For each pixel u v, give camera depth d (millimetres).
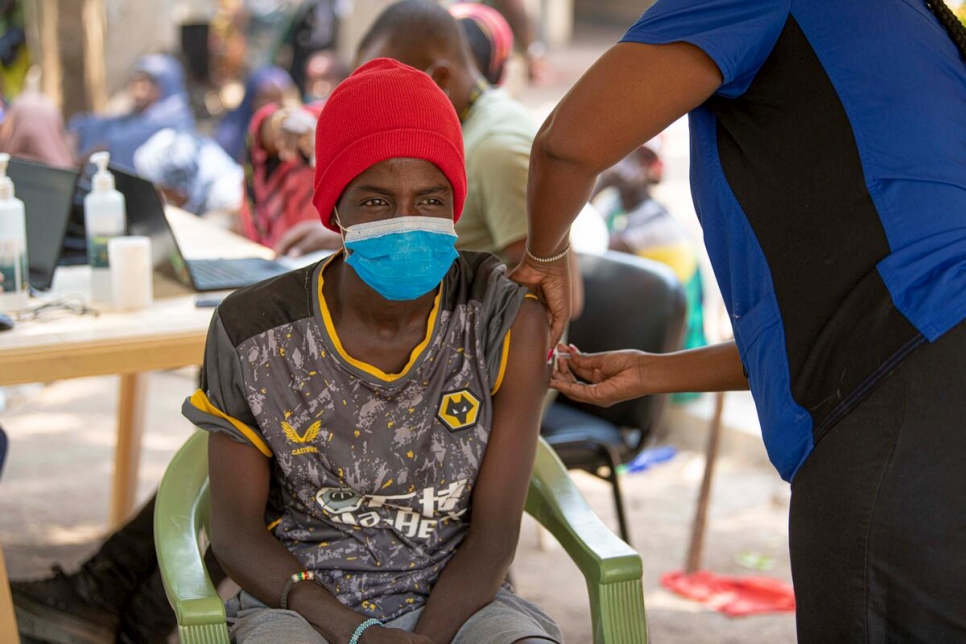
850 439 1610
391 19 2768
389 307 1820
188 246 3291
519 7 6316
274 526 1937
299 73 9602
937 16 1704
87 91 7598
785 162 1665
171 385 5359
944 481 1554
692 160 1828
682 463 4527
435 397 1872
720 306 4852
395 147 1744
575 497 2117
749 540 3824
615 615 1923
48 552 3574
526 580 3533
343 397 1845
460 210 1861
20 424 4789
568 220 1829
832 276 1631
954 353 1549
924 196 1595
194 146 5543
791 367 1681
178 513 2031
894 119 1605
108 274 2689
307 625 1793
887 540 1581
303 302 1865
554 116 1722
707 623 3238
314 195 1865
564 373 2178
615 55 1677
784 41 1649
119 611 2668
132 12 10352
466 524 1962
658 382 2102
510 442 1898
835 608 1646
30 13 7527
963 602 1571
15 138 5609
